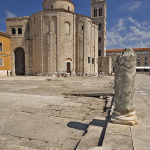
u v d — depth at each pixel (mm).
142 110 5277
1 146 3273
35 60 38812
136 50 79688
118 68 3887
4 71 38594
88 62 39656
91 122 4371
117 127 3572
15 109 6293
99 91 9672
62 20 35969
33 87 14227
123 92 3791
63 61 36594
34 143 3428
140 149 2607
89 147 2918
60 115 5484
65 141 3520
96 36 43406
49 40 35750
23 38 40375
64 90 12086
